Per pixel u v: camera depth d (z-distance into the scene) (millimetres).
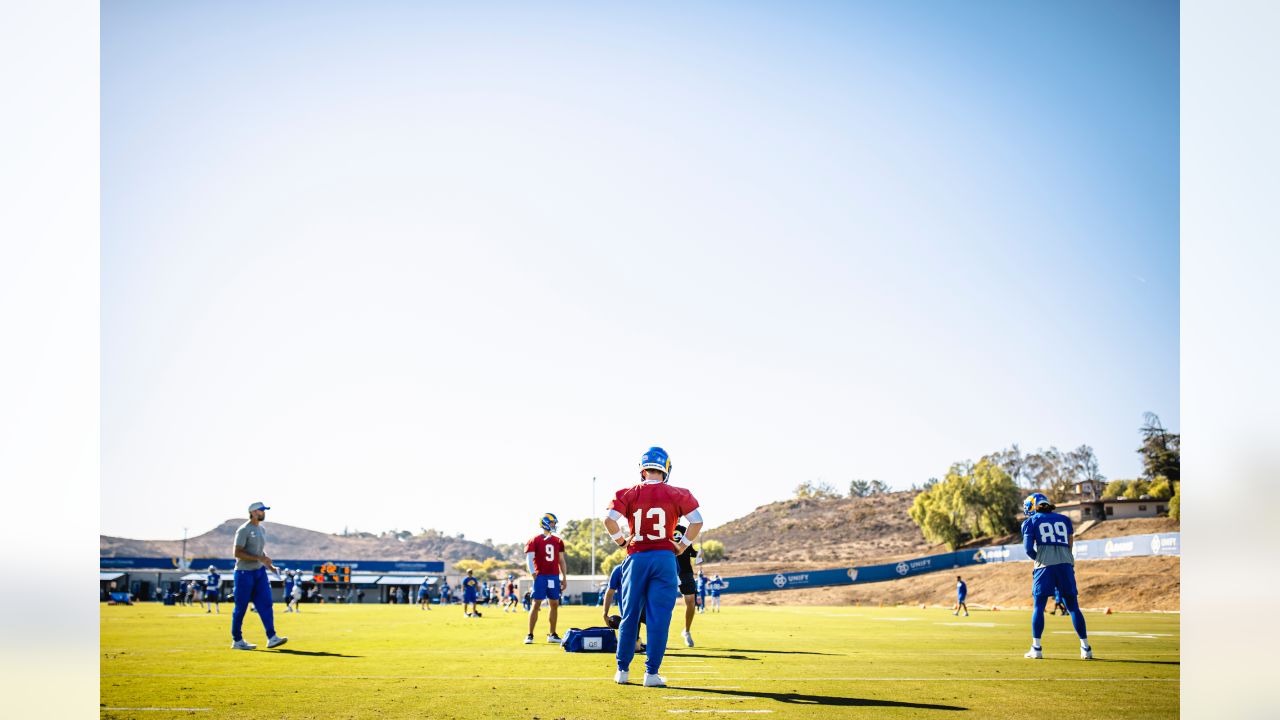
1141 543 37844
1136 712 4875
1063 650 9359
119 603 38344
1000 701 5211
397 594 66375
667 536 5891
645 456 6078
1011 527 66062
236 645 9141
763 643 10273
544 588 10398
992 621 18766
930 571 52844
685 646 9711
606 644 8859
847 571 53562
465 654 8500
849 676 6457
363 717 4539
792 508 113062
